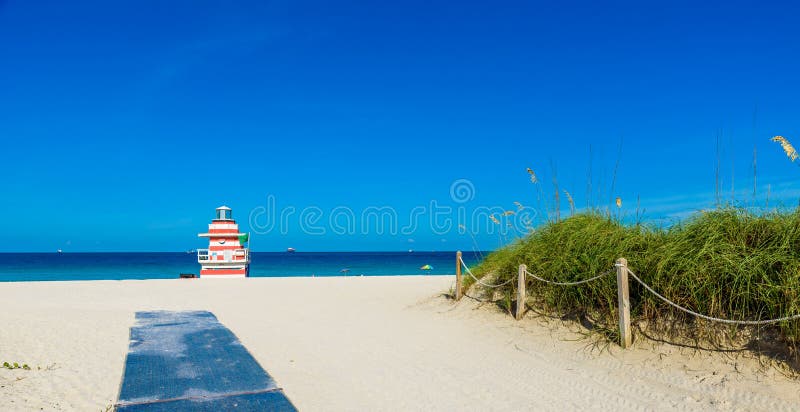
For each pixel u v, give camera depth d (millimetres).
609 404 4922
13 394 4906
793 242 5852
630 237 7652
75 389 5223
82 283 20625
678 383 5312
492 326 8609
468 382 5730
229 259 29359
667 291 6418
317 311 11516
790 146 5957
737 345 5629
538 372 6098
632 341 6504
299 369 6238
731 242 6367
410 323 9688
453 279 21656
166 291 16906
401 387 5527
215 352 7109
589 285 7445
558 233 9023
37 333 8078
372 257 123125
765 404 4582
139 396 5055
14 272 49969
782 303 5379
